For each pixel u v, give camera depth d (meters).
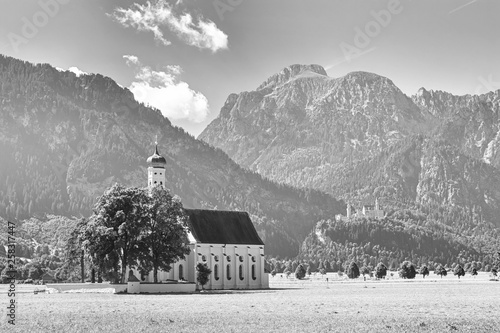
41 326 90.12
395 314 107.50
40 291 177.50
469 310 115.94
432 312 111.69
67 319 98.31
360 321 96.62
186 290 191.50
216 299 149.00
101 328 87.94
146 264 185.50
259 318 100.00
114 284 179.00
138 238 180.62
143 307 121.12
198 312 109.75
